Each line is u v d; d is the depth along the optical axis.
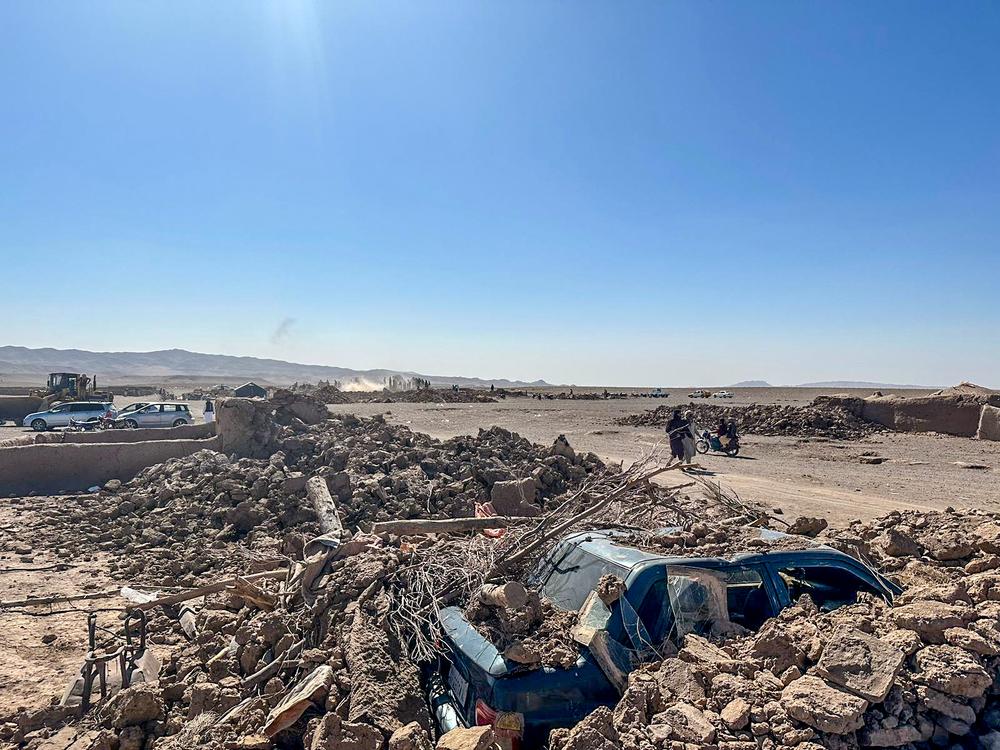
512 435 19.17
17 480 17.34
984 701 4.00
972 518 8.17
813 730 3.75
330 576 7.52
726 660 4.29
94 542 13.00
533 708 4.19
